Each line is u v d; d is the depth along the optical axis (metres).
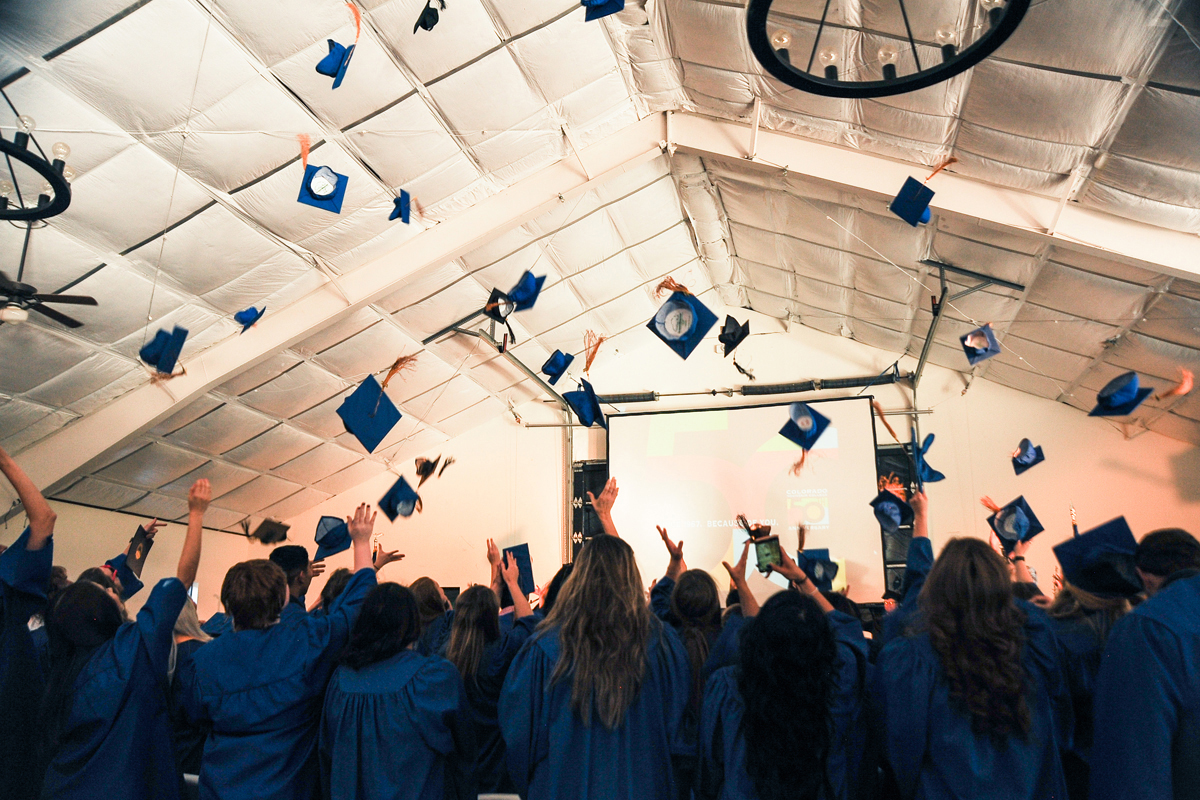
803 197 6.92
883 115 5.25
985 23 4.02
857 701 1.86
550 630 1.94
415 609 2.12
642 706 1.85
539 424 10.24
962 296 7.29
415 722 1.96
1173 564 1.65
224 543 9.82
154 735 2.08
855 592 8.53
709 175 7.38
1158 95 4.05
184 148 5.03
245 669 2.03
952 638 1.63
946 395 9.11
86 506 8.07
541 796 1.82
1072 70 4.14
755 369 9.88
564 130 6.26
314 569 3.08
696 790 1.82
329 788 1.98
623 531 9.38
